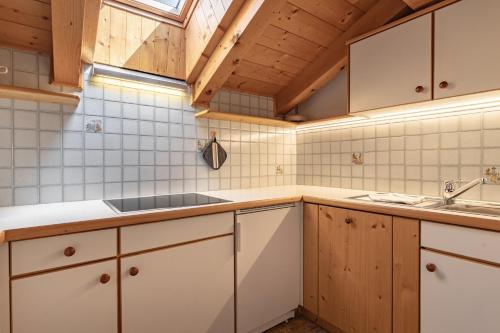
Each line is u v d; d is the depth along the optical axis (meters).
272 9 1.39
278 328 1.73
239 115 1.96
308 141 2.50
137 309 1.19
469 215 1.09
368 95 1.65
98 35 1.59
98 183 1.61
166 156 1.85
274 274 1.69
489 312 1.05
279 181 2.49
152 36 1.78
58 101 1.45
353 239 1.52
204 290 1.39
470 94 1.27
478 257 1.07
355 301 1.51
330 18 1.80
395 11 1.67
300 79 2.26
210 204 1.42
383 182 1.96
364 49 1.67
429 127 1.73
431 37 1.38
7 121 1.36
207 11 1.65
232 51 1.57
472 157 1.55
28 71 1.42
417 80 1.43
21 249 0.95
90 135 1.58
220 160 2.09
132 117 1.72
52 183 1.47
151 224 1.22
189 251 1.34
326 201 1.65
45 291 0.99
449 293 1.15
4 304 0.93
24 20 1.28
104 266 1.11
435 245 1.20
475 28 1.24
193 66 1.80
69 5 1.06
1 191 1.35
